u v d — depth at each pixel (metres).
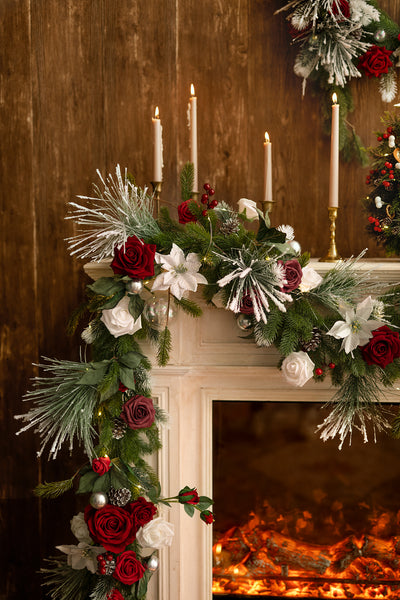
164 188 1.96
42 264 1.99
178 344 1.59
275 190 1.96
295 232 1.96
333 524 1.71
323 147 1.93
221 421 1.68
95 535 1.43
